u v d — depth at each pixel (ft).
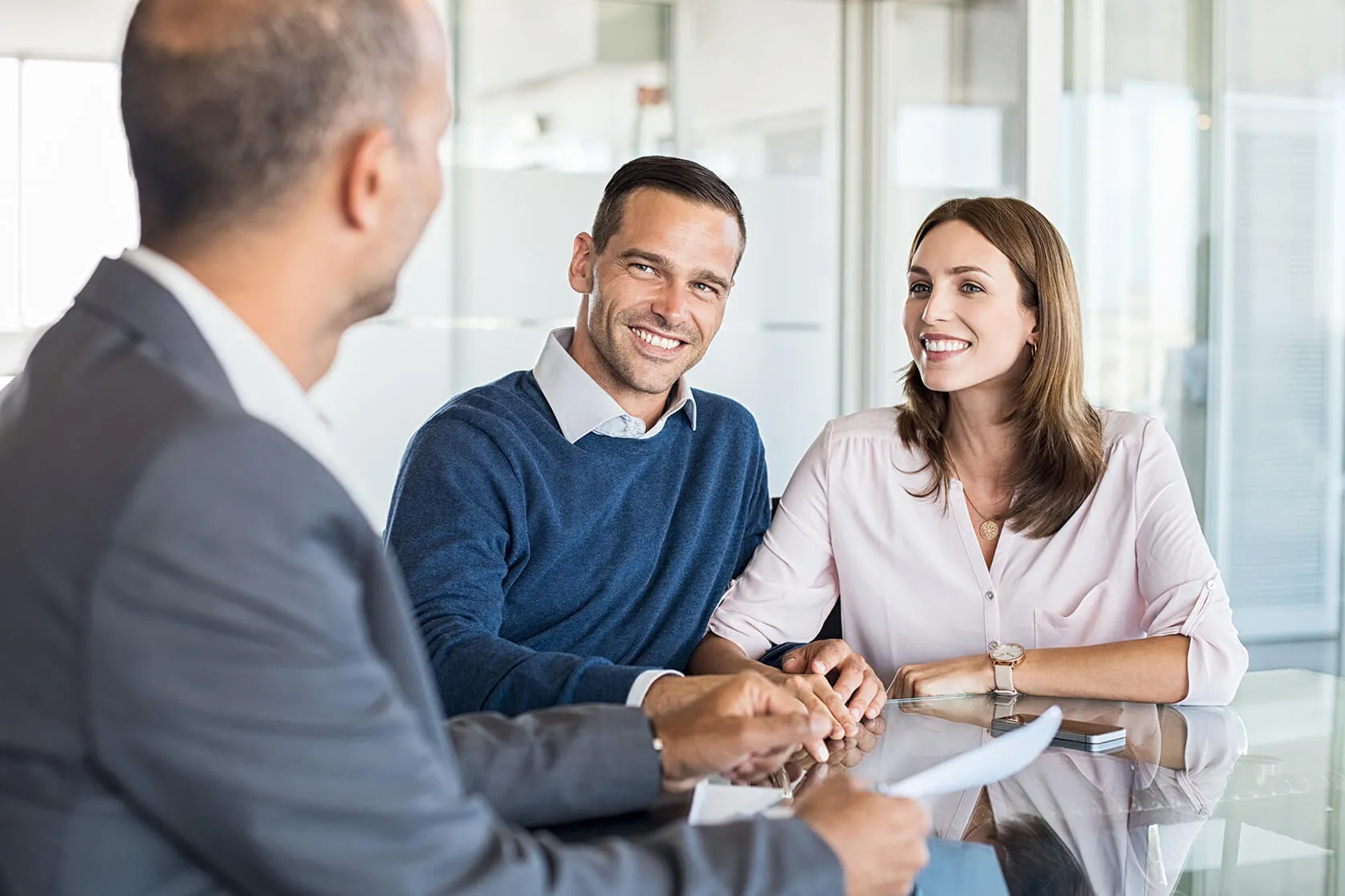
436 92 2.85
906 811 3.05
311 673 2.31
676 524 6.75
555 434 6.46
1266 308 11.36
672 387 6.82
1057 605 6.97
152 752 2.23
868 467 7.27
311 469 2.42
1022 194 13.71
